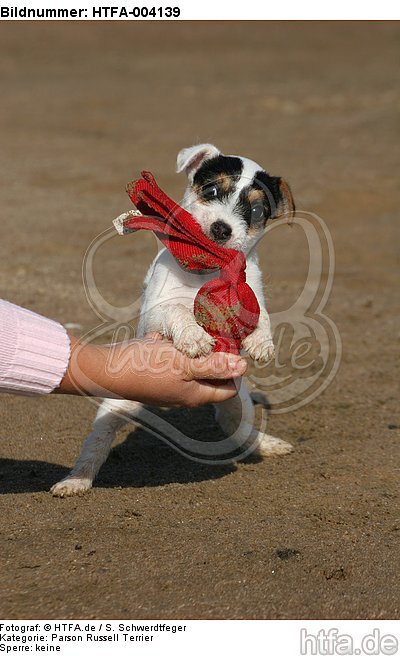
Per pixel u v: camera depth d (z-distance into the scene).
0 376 5.55
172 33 44.75
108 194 19.16
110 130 26.38
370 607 5.44
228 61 38.78
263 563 5.87
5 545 6.02
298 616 5.32
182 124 27.22
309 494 7.09
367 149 24.14
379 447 8.10
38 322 5.64
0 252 14.20
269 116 28.47
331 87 32.94
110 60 38.81
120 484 7.27
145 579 5.61
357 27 46.00
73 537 6.17
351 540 6.30
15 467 7.46
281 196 7.91
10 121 27.39
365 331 11.77
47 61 38.16
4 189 19.11
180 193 18.94
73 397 8.97
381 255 16.16
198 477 7.43
